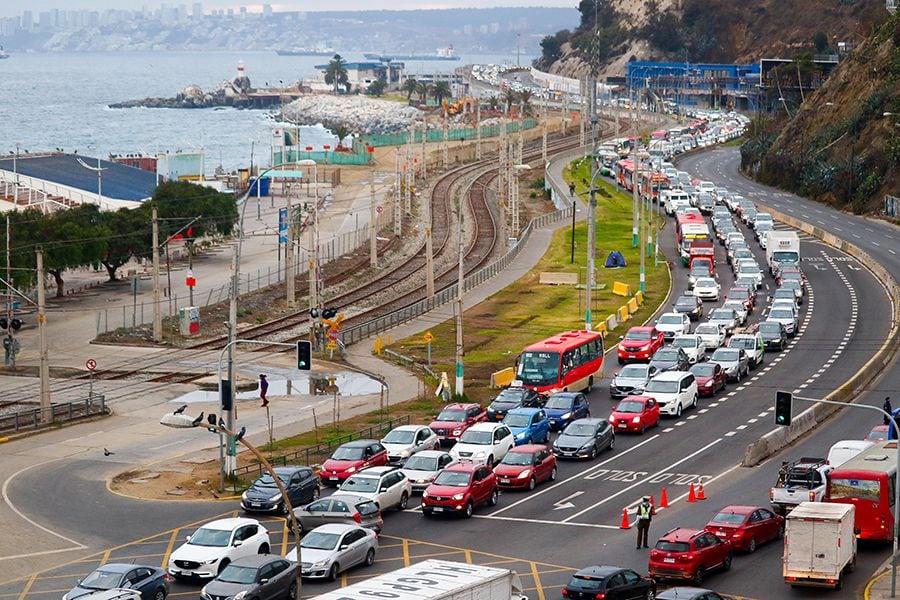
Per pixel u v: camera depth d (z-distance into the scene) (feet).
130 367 415.64
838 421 329.31
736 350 386.52
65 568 221.25
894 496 229.86
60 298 550.36
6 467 294.05
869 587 204.03
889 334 444.96
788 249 572.10
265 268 638.53
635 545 230.27
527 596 199.41
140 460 300.40
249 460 296.30
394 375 404.16
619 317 487.20
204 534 219.61
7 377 401.29
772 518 234.38
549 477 281.54
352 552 216.33
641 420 320.50
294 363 426.92
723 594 202.08
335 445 309.63
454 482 254.88
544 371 350.64
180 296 552.41
